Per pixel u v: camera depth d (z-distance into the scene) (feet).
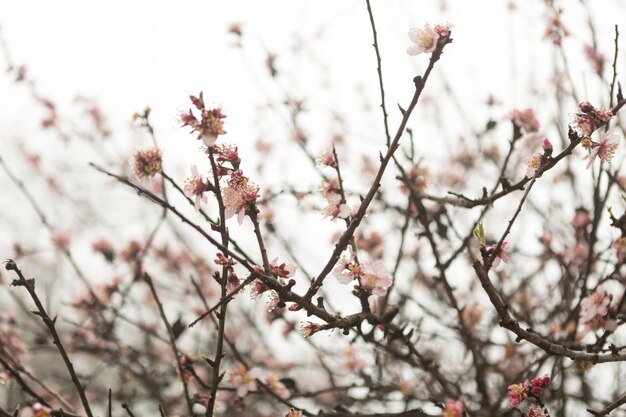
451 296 10.54
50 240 14.16
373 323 7.43
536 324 12.67
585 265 11.30
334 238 13.20
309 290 6.48
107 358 13.47
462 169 15.69
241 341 16.03
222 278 6.71
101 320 13.70
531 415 7.62
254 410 13.66
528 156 7.75
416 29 6.88
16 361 9.77
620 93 7.31
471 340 11.18
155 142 8.00
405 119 6.61
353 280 7.23
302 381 15.92
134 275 13.08
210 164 6.50
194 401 9.44
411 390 12.23
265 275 6.40
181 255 16.46
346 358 13.44
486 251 6.68
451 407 8.06
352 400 12.10
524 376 11.54
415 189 10.27
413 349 9.57
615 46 8.58
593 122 7.13
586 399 12.05
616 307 9.03
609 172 9.95
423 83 6.62
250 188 6.79
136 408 14.60
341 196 8.29
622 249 9.35
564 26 12.91
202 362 14.53
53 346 13.43
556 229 13.83
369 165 16.38
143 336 14.67
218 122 6.39
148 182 7.12
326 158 8.43
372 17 8.21
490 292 6.27
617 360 6.84
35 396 8.33
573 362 10.33
